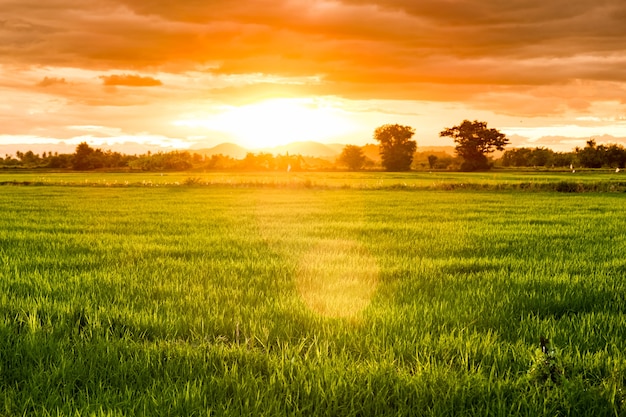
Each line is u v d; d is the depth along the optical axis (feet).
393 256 33.30
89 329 16.16
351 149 485.97
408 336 16.03
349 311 19.02
